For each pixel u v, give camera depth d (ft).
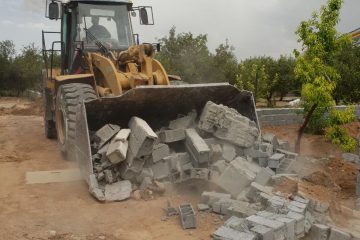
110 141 24.48
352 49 53.26
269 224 17.03
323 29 30.73
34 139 39.78
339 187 25.71
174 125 26.71
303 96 32.71
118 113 26.16
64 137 30.99
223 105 28.50
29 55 116.37
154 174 24.16
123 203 22.07
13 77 111.45
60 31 36.78
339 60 51.21
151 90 24.49
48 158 31.89
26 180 25.98
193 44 64.90
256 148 25.49
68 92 29.81
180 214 19.79
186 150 25.62
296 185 22.07
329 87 30.09
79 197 22.91
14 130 44.91
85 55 32.24
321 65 30.68
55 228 18.93
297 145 33.12
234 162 23.29
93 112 25.36
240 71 64.95
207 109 25.90
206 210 20.94
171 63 62.49
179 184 23.94
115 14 34.09
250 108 28.40
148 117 27.32
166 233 18.70
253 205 20.40
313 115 32.78
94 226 19.26
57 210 21.03
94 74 31.50
